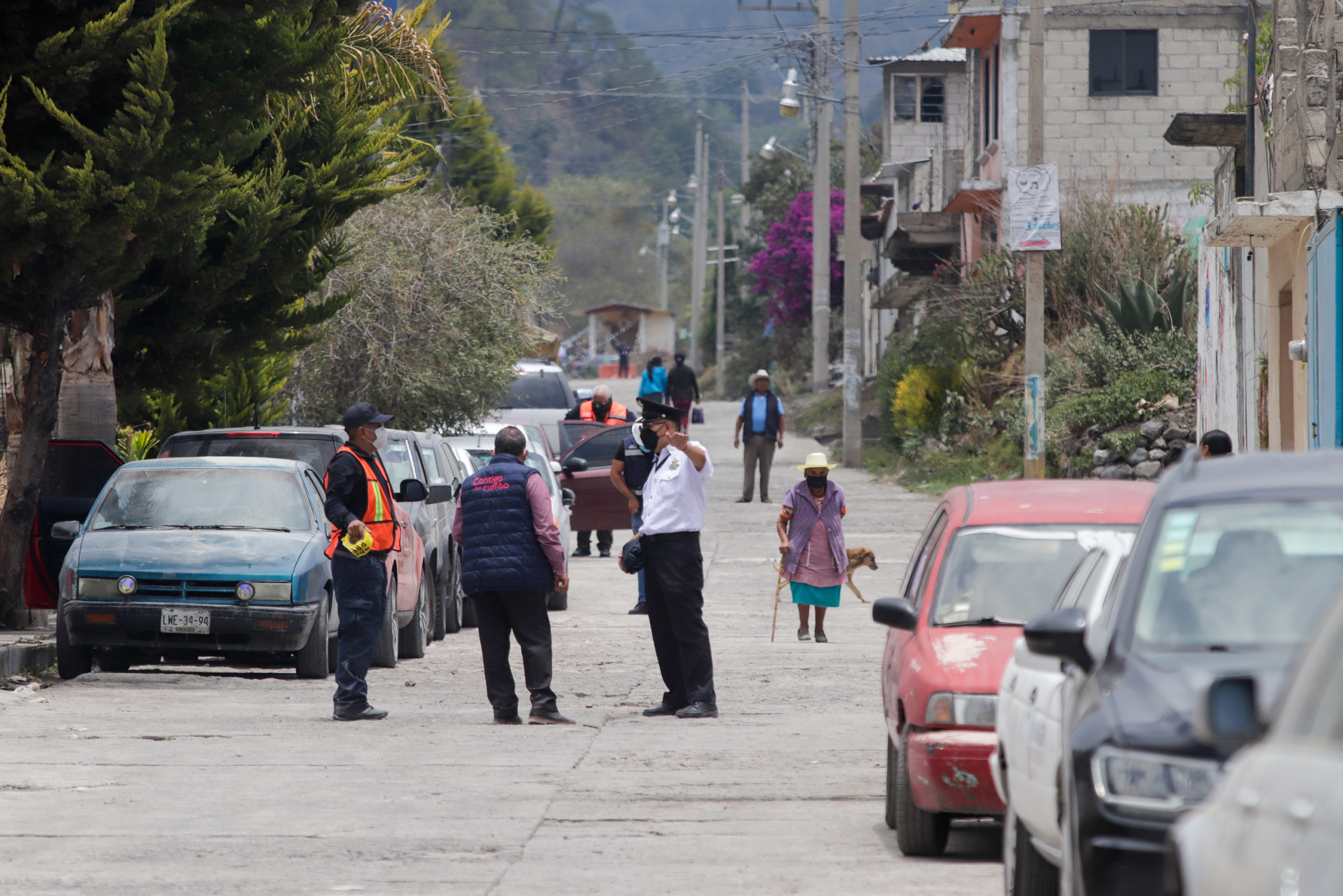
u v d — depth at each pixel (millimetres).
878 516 83688
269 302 52250
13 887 21250
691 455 36812
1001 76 108562
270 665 46188
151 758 30734
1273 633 15914
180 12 39875
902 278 128375
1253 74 60469
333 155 53094
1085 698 15695
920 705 22875
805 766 30344
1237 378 67062
